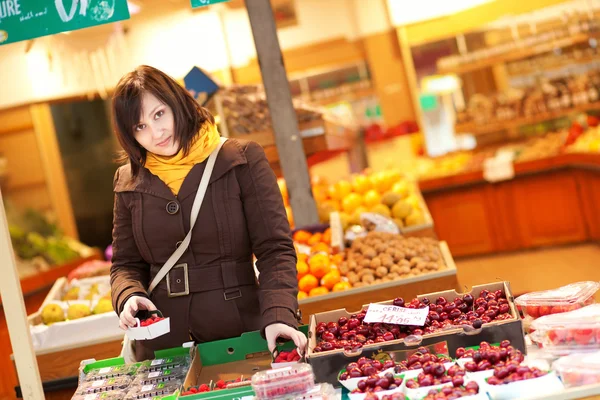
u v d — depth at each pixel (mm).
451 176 8211
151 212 2643
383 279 3859
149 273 2816
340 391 2148
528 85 9312
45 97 6945
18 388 3498
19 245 7441
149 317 2562
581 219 7910
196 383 2480
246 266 2695
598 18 8734
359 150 9555
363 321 2455
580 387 1901
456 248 8328
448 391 1909
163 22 7078
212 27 7645
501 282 2568
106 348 3777
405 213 5082
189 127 2590
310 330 2432
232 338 2621
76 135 9148
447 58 9617
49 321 3977
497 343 2188
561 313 2252
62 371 3777
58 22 3266
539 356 2162
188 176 2623
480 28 9586
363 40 10242
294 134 4391
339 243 4250
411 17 9805
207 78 4488
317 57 10414
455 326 2254
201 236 2629
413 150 9586
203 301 2646
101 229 9383
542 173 7973
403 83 10164
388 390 2004
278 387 2043
